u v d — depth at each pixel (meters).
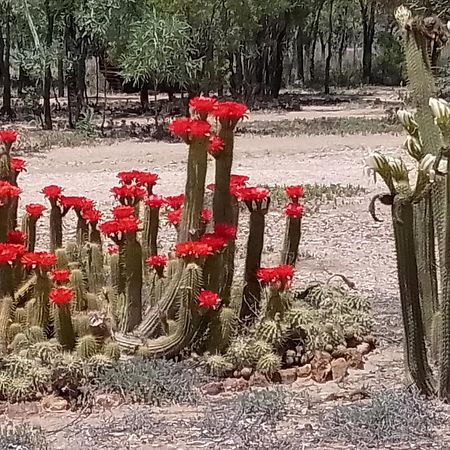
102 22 22.00
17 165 6.57
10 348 6.00
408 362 5.80
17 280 6.26
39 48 22.88
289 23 37.34
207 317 6.12
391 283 8.09
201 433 5.46
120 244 6.25
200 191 6.03
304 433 5.45
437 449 5.30
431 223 6.01
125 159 18.05
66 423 5.61
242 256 8.69
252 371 6.06
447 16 11.79
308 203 12.03
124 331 6.21
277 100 36.28
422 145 5.86
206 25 24.77
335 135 22.33
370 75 50.41
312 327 6.23
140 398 5.80
